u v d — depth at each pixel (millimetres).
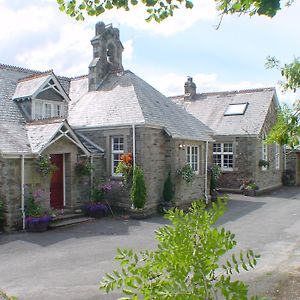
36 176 14039
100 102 18297
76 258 10023
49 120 15266
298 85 6547
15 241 11891
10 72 18656
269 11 3543
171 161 16969
